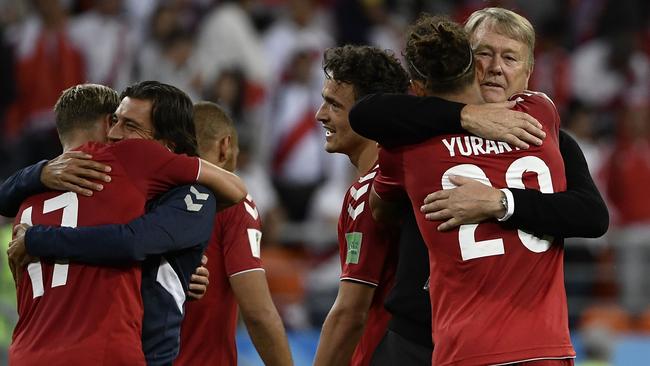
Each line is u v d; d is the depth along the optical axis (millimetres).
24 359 13688
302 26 42188
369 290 15766
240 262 16375
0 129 38812
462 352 13141
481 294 13336
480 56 14953
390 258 15859
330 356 15953
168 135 14703
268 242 34344
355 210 15875
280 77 40844
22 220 14289
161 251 13867
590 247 34219
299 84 39875
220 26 40812
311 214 38250
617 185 39625
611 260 34219
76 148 14492
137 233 13641
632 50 45375
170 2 40562
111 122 14875
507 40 14891
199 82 39875
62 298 13742
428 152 13891
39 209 14211
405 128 13930
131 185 14070
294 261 34125
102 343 13484
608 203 39469
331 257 35188
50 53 39250
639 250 33906
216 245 16469
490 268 13359
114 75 39562
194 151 14953
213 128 17156
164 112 14648
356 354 16188
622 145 40375
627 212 39375
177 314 14359
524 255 13453
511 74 14883
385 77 16047
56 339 13625
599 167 39844
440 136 13914
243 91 39219
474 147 13766
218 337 16484
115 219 13891
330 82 16203
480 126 13727
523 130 13773
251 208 16859
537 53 44750
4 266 27578
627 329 33000
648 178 39594
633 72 45031
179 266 14414
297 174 38906
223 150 17250
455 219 13484
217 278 16453
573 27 46031
